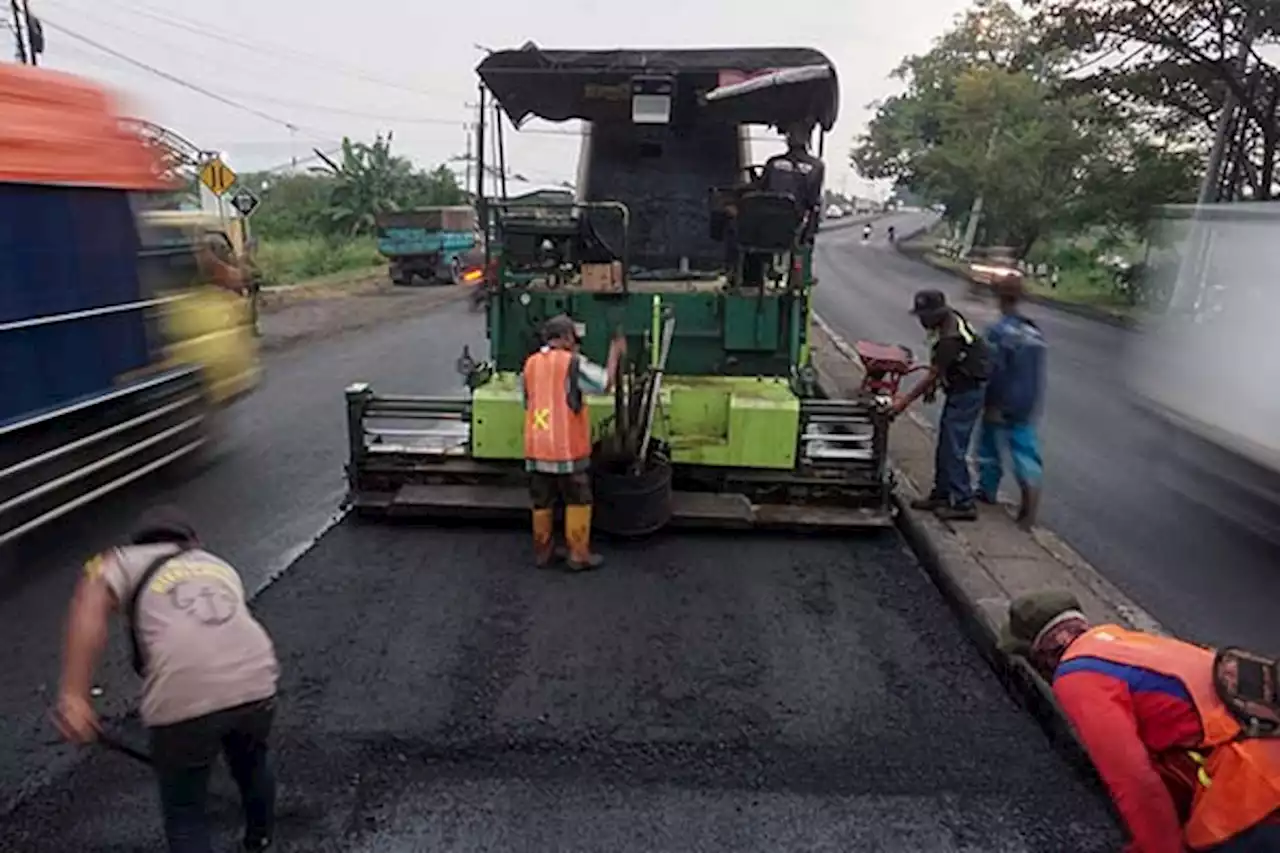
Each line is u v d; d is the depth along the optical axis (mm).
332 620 5164
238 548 6254
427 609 5320
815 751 3986
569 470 5672
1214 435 7172
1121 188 25422
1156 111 24156
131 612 2908
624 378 6410
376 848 3361
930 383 6516
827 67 7098
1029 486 6367
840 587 5703
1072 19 22484
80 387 6824
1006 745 4043
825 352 14258
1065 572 5621
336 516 6867
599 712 4270
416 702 4332
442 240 29188
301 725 4121
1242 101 20734
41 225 6398
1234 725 2367
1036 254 37875
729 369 7332
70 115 6871
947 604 5484
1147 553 6301
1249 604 5523
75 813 3557
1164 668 2479
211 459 8500
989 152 40219
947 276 35688
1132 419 10375
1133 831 2441
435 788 3705
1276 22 19797
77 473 6703
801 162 7547
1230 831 2348
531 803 3621
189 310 8445
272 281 28391
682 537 6453
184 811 2992
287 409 10633
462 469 6801
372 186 41688
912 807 3623
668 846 3387
